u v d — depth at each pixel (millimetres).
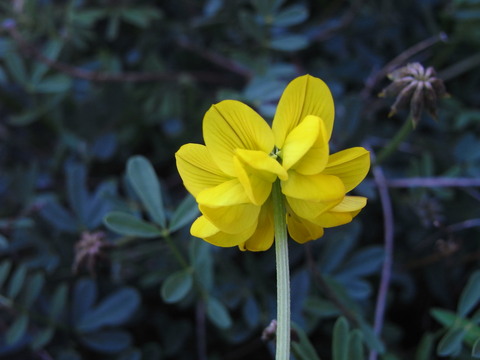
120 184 252
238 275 217
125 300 209
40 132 260
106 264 214
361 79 255
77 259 199
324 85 154
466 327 186
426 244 231
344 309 192
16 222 215
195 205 190
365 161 156
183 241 218
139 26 266
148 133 255
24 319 207
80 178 215
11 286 205
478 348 171
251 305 212
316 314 194
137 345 229
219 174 157
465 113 242
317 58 265
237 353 228
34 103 250
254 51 254
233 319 221
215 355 224
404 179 226
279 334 153
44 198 230
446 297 229
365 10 257
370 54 257
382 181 221
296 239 162
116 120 249
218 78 261
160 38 263
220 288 214
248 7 260
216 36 266
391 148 215
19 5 251
